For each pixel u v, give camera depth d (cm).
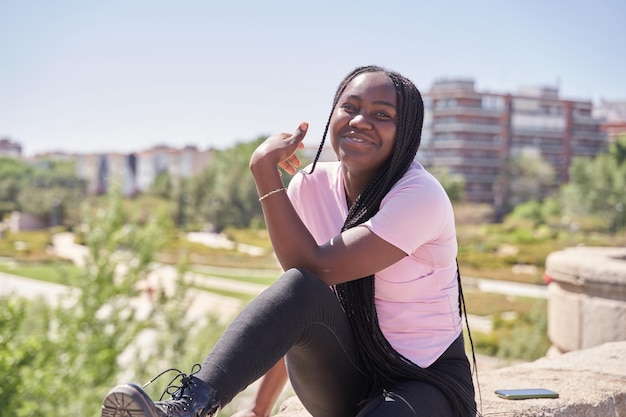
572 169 8475
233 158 8619
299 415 294
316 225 248
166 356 1478
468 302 3197
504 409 292
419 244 220
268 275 5278
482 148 10319
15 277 4759
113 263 1612
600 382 338
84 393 1292
